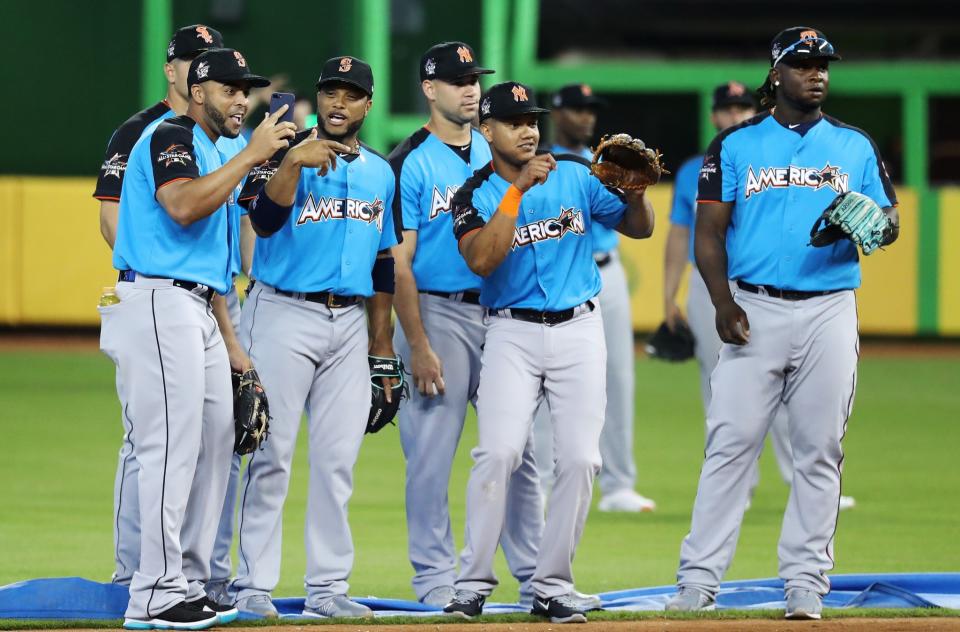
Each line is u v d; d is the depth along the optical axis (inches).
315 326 857.5
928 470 1512.1
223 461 820.6
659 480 1471.5
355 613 838.5
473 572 830.5
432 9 2783.0
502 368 837.2
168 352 781.3
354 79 850.8
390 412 901.2
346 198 859.4
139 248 785.6
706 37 3373.5
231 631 783.7
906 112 2802.7
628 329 1310.3
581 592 967.6
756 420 861.8
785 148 860.6
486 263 808.9
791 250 852.6
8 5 2854.3
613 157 829.8
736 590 922.1
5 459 1531.7
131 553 861.8
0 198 2640.3
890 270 2669.8
